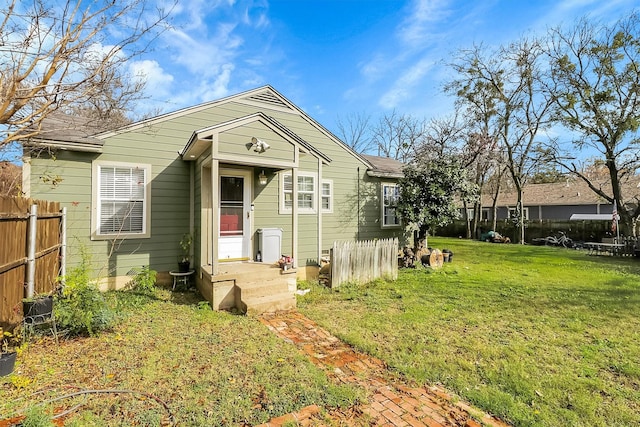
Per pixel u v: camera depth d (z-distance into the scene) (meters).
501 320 4.86
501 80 16.59
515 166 18.47
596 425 2.43
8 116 3.79
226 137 5.66
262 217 7.79
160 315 4.92
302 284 7.41
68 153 6.12
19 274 3.76
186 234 7.21
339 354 3.69
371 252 7.70
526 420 2.46
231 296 5.65
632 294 6.43
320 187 8.32
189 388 2.84
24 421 2.16
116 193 6.55
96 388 2.81
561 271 9.02
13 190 5.72
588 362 3.49
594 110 14.04
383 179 10.70
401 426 2.39
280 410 2.54
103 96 4.82
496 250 14.25
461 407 2.66
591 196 21.28
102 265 6.39
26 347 3.48
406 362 3.47
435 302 5.87
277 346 3.82
